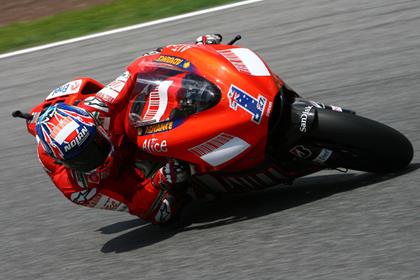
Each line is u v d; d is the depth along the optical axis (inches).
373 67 848.3
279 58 949.8
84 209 648.4
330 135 502.3
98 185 529.7
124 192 546.9
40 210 666.8
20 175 768.3
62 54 1170.0
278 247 479.5
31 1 1541.6
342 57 903.7
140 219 608.4
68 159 497.0
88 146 501.7
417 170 540.7
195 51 540.7
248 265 467.8
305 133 498.3
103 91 541.3
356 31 983.6
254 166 518.0
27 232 625.9
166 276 485.7
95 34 1235.2
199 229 546.9
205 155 511.8
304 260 454.0
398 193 510.3
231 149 504.1
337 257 446.6
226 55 533.0
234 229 526.6
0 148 866.8
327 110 515.8
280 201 554.6
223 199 593.0
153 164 561.3
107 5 1416.1
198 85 515.5
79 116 507.2
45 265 554.6
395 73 814.5
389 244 446.0
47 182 731.4
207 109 507.5
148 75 542.9
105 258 540.4
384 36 941.8
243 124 498.6
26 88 1051.9
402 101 730.2
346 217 495.2
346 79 831.7
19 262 570.6
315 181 580.7
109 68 1040.8
